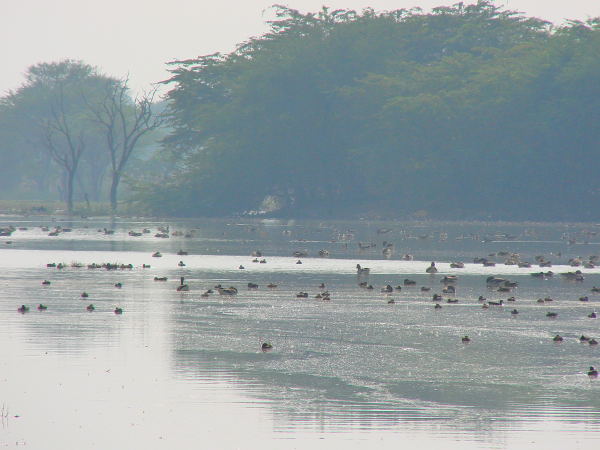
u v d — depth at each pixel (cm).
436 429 5106
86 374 6291
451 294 10781
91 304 9631
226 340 7631
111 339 7612
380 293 10956
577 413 5447
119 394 5775
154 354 6994
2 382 6050
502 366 6712
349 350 7250
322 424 5188
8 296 10506
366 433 5025
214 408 5491
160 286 11706
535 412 5472
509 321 8712
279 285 11856
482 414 5425
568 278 12406
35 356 6869
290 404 5591
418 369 6600
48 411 5391
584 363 6812
